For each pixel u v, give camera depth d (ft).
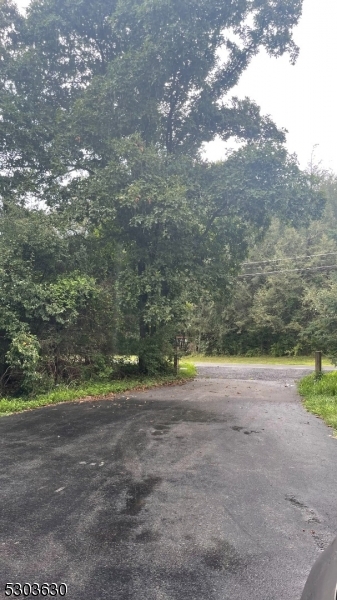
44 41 50.39
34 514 13.09
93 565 10.27
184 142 56.18
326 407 30.17
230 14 48.93
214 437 22.75
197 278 49.98
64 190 48.44
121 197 41.60
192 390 44.04
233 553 10.83
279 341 118.21
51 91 52.42
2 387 38.60
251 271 120.47
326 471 17.21
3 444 21.29
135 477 16.42
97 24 50.93
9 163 49.98
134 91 46.68
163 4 42.45
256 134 55.88
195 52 45.96
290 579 9.68
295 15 51.83
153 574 9.89
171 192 41.91
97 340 47.57
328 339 46.96
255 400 36.45
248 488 15.30
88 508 13.53
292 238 118.42
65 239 45.78
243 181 45.91
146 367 53.62
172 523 12.50
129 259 49.85
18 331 37.68
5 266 39.29
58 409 31.58
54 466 17.74
